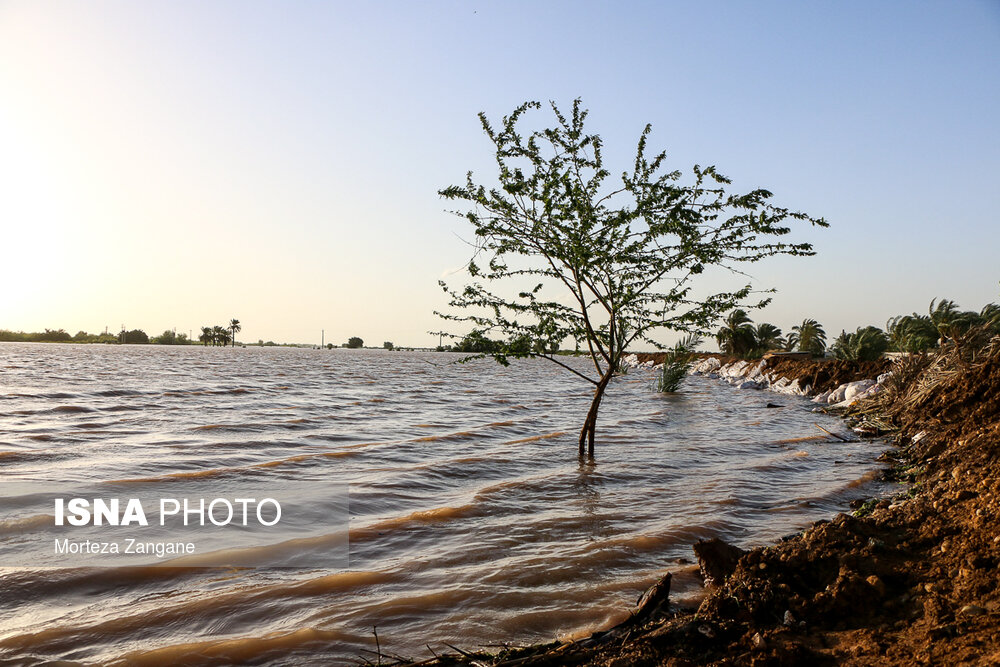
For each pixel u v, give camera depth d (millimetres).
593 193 10555
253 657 4340
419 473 10602
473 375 55906
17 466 10914
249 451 12898
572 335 11625
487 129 10484
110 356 83625
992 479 6066
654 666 3676
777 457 12430
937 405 13781
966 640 3246
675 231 10180
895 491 9172
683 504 8586
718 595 4465
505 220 10672
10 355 77562
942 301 37094
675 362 31016
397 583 5730
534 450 13250
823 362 30172
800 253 10125
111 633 4715
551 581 5742
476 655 4082
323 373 51875
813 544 4973
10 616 4984
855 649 3543
